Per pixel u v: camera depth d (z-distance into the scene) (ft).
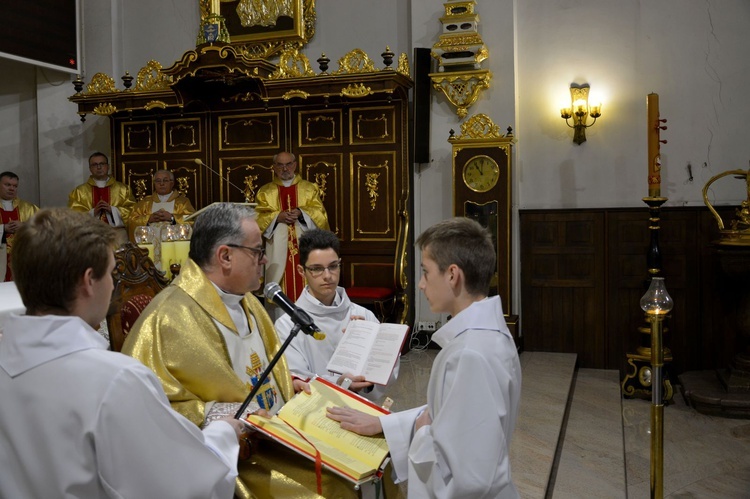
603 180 23.12
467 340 6.00
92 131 28.30
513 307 23.02
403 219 23.26
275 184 23.66
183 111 26.17
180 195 25.13
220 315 7.42
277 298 7.08
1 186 24.35
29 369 4.72
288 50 23.54
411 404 17.04
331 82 22.86
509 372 6.02
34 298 4.79
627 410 18.99
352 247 24.45
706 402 18.58
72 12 27.63
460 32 22.90
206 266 7.57
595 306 22.98
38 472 4.63
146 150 26.84
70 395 4.63
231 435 5.97
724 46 21.91
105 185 25.80
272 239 23.25
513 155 23.09
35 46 26.14
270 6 26.50
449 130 23.91
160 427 4.88
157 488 4.80
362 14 25.77
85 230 4.85
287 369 8.25
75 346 4.78
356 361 8.93
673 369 21.44
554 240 23.32
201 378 7.07
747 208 19.10
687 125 22.29
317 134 24.81
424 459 5.96
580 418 17.52
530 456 13.88
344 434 6.89
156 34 28.17
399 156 23.90
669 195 22.47
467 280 6.30
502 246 22.11
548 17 23.50
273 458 7.16
